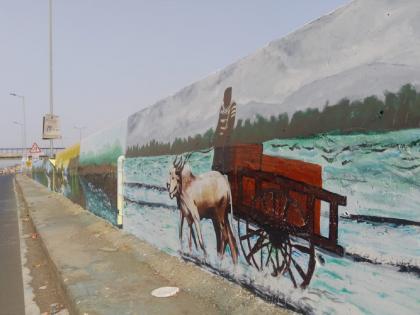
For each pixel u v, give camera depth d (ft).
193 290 15.99
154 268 19.83
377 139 9.14
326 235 10.52
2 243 30.48
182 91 19.29
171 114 20.48
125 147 28.58
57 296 18.12
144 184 24.45
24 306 16.89
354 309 9.74
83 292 16.39
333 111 10.37
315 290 10.97
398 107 8.70
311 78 11.21
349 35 10.08
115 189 31.37
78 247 25.57
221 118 15.70
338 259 10.16
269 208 12.84
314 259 11.00
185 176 18.84
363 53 9.64
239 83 14.58
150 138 23.41
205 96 17.04
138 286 17.08
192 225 18.30
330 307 10.46
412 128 8.38
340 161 10.10
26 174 196.03
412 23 8.53
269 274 12.94
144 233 24.49
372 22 9.48
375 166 9.16
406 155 8.48
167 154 20.97
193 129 18.06
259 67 13.46
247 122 13.98
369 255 9.30
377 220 9.11
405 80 8.58
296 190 11.61
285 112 12.13
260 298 13.41
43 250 27.40
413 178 8.33
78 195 48.78
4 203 63.36
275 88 12.62
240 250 14.49
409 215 8.40
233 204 14.85
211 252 16.58
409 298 8.39
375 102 9.23
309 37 11.37
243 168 14.24
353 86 9.84
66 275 18.95
